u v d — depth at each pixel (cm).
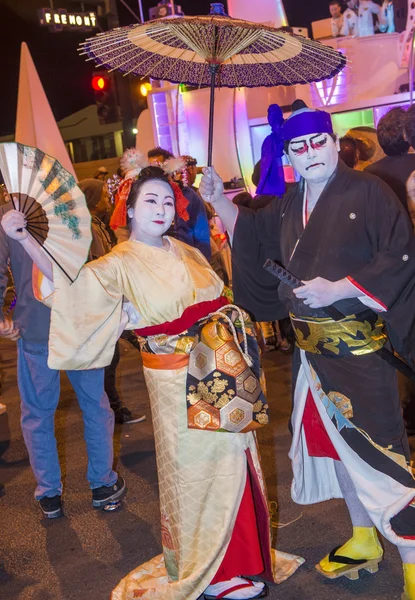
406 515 272
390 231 261
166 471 280
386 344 280
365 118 840
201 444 273
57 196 249
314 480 319
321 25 953
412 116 395
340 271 267
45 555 345
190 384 267
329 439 298
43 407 378
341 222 268
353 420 272
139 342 282
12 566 338
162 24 267
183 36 275
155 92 945
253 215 312
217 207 309
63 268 254
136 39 287
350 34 897
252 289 322
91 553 343
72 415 570
